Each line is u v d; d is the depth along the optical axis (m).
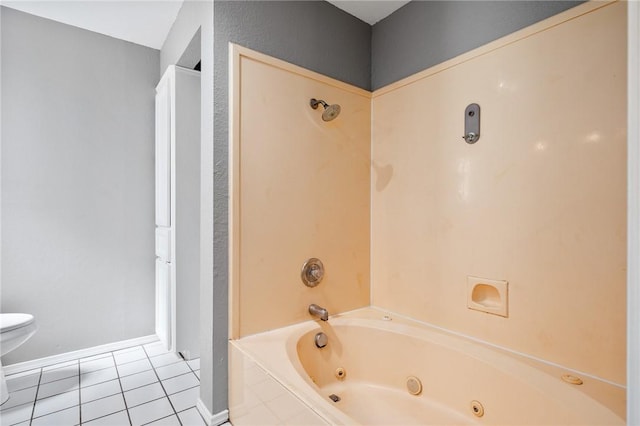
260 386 1.20
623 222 1.06
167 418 1.44
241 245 1.45
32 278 1.95
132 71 2.25
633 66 0.48
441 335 1.50
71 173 2.05
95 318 2.13
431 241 1.64
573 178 1.17
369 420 1.40
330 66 1.80
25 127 1.92
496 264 1.38
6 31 1.86
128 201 2.24
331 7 1.81
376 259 1.94
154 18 1.97
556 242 1.21
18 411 1.49
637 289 0.46
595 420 0.93
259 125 1.51
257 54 1.50
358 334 1.67
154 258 2.33
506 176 1.35
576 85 1.16
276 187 1.56
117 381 1.77
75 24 2.03
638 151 0.46
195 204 2.04
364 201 1.94
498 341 1.38
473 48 1.48
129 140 2.24
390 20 1.89
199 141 2.05
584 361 1.14
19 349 1.91
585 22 1.14
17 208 1.90
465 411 1.33
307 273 1.66
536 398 1.10
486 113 1.42
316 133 1.72
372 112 1.97
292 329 1.57
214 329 1.40
